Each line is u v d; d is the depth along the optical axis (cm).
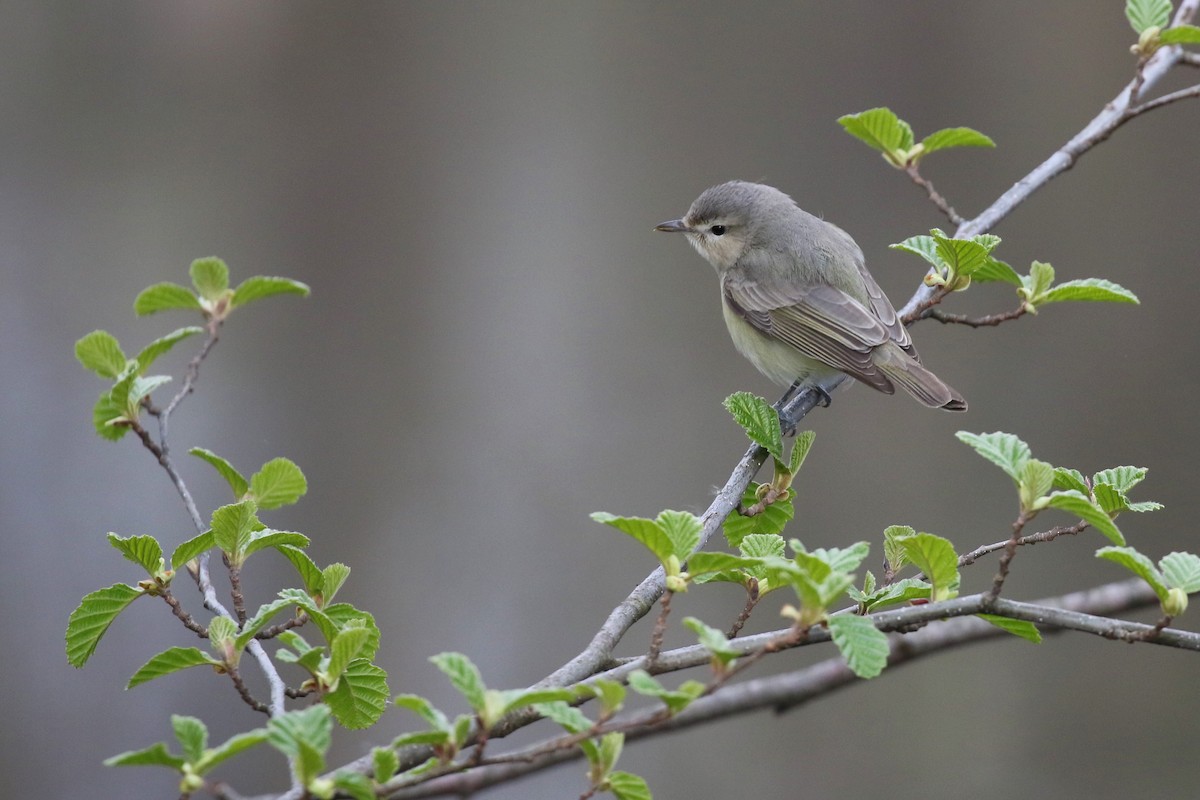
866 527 1356
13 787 1227
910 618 470
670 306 1534
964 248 646
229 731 1234
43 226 1578
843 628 410
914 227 1525
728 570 487
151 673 456
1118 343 1420
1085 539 1334
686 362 1481
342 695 478
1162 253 1463
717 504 621
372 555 1355
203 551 518
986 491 1361
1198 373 1391
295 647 472
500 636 1309
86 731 1251
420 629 1307
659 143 1628
